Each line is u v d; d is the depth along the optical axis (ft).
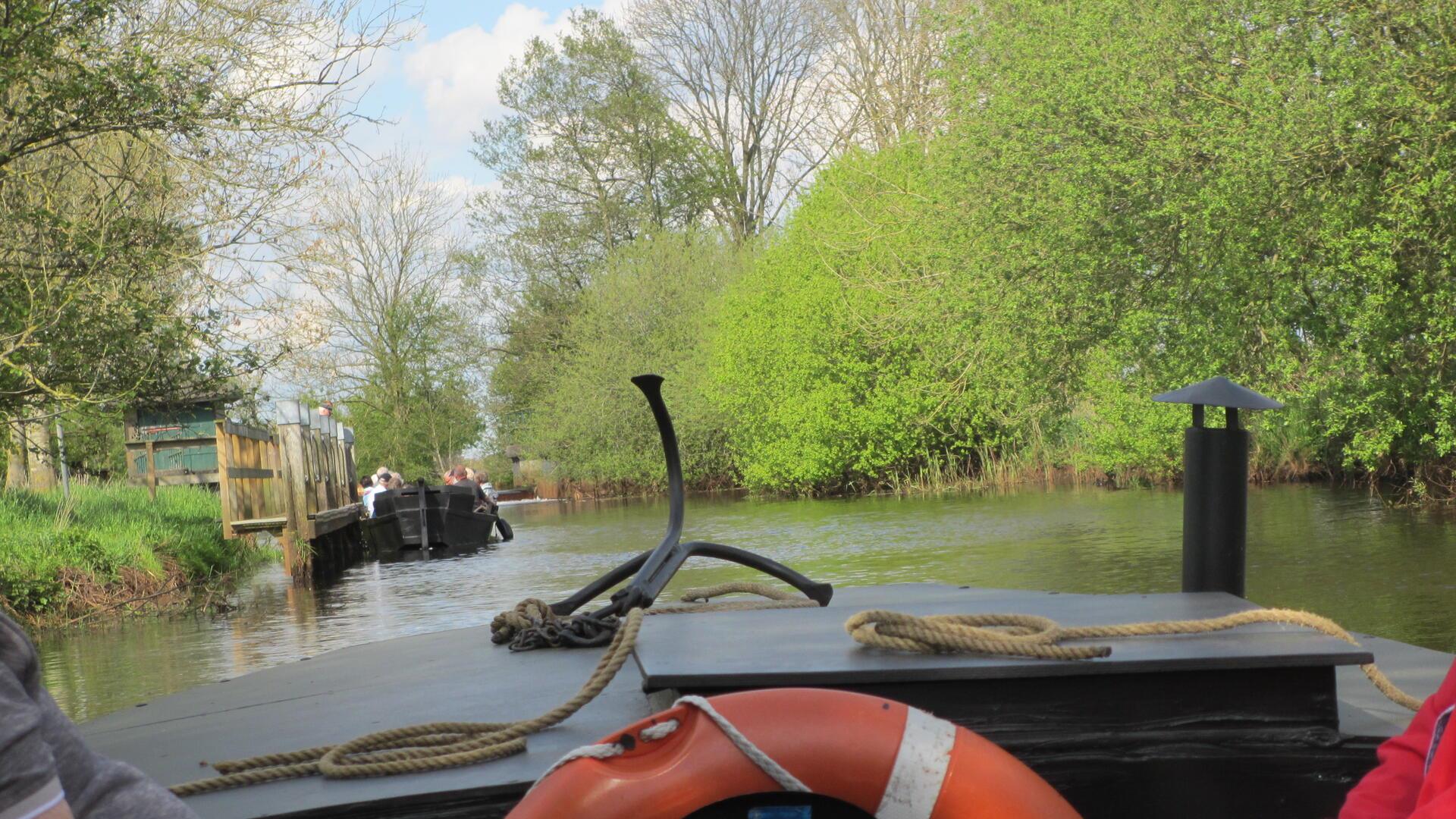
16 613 37.65
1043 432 87.97
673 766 4.79
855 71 106.01
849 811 4.88
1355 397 45.24
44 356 37.76
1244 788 6.74
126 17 38.60
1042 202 47.93
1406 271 42.86
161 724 9.32
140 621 38.17
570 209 147.23
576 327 134.82
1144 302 49.24
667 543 11.32
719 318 110.93
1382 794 5.19
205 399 44.88
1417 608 28.91
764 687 6.55
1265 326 47.39
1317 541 43.27
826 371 96.27
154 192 40.09
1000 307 52.11
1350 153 40.29
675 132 137.39
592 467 128.98
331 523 57.31
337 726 8.21
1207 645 6.84
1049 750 6.69
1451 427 43.47
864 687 6.59
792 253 99.55
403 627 33.22
